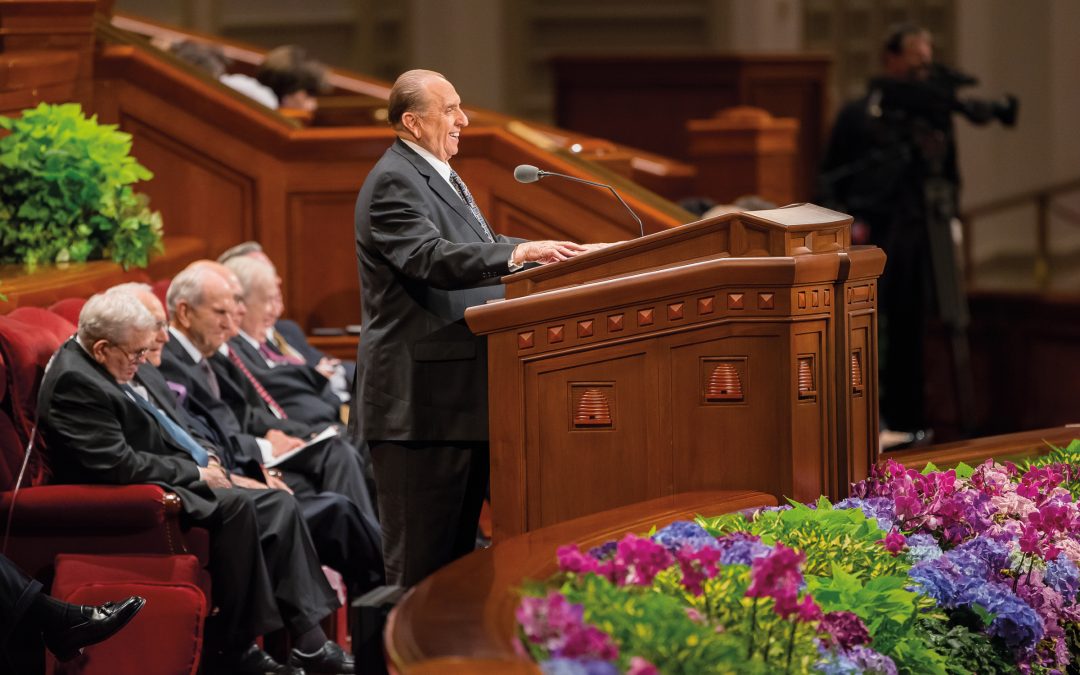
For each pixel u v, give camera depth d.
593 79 34.81
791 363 10.90
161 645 13.52
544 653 7.43
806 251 11.05
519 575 8.65
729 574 8.45
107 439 14.15
